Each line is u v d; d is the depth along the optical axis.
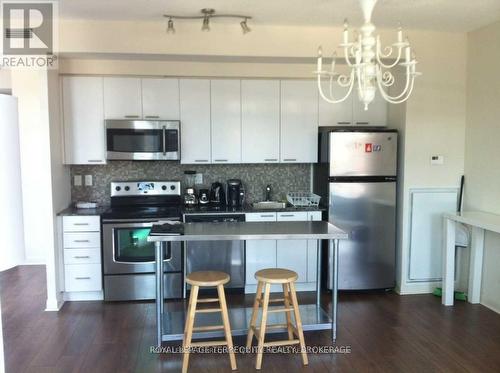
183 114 4.71
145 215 4.39
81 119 4.54
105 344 3.43
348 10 3.67
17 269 5.53
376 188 4.55
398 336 3.57
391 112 4.80
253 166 5.20
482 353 3.28
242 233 3.24
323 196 4.72
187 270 4.50
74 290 4.38
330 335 3.59
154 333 3.63
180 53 4.09
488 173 4.21
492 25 4.09
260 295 3.35
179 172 5.09
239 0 3.41
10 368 3.06
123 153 4.54
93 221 4.34
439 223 4.59
